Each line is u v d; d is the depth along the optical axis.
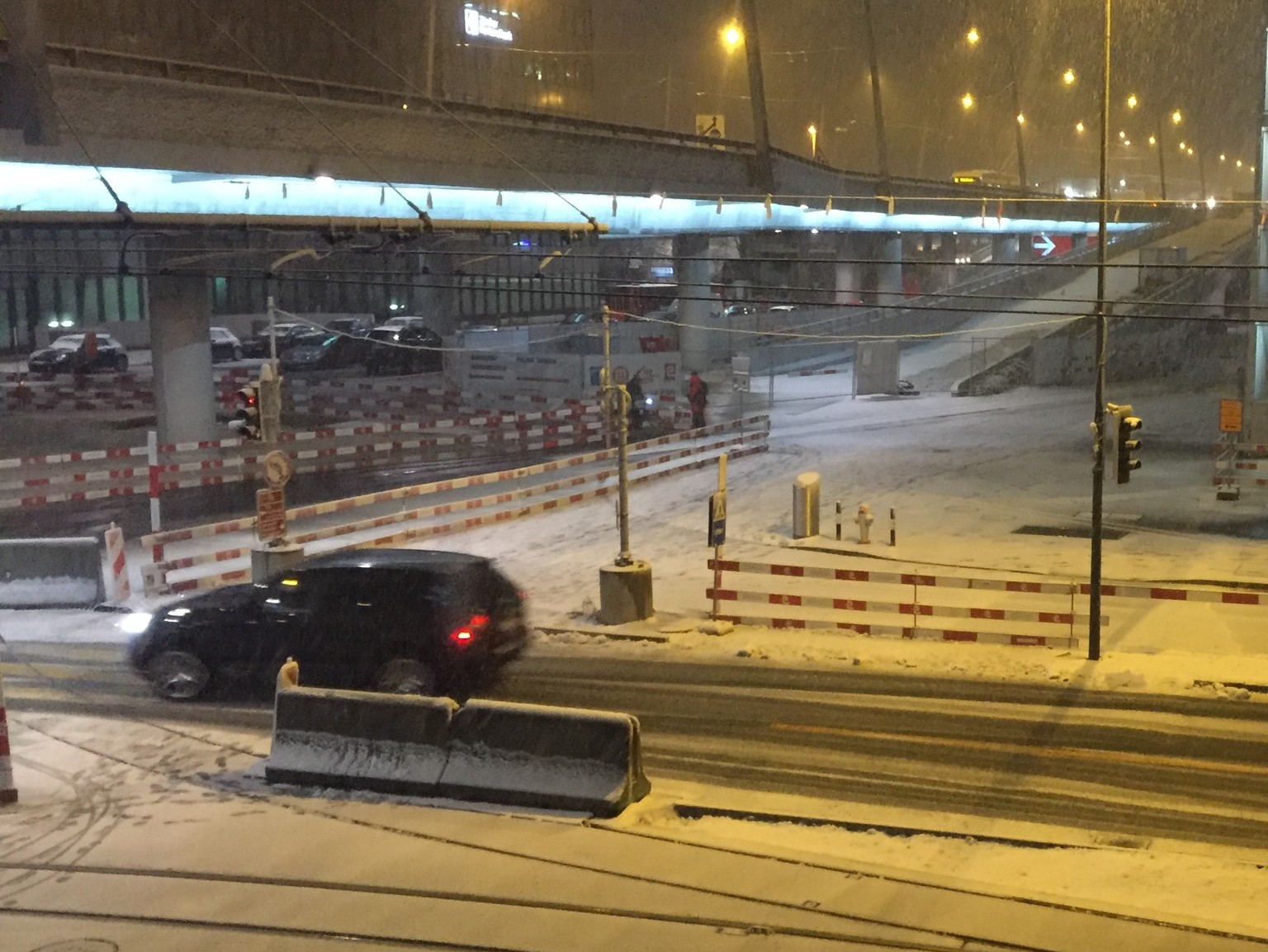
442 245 57.84
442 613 14.80
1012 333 62.59
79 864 9.93
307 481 33.41
